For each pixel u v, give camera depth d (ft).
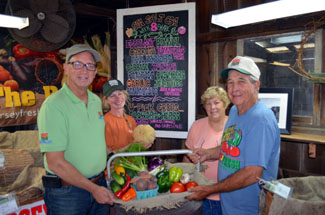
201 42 9.24
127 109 8.64
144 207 3.86
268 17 5.60
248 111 4.39
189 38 7.86
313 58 7.13
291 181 3.73
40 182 7.29
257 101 4.50
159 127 8.38
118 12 8.49
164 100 8.26
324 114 7.04
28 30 6.57
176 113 8.16
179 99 8.10
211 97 6.27
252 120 4.19
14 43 9.48
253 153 4.04
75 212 4.64
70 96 4.75
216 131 6.51
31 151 8.34
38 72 10.18
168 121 8.26
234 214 4.54
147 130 7.08
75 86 4.85
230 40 8.66
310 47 7.14
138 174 4.95
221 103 6.31
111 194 4.29
